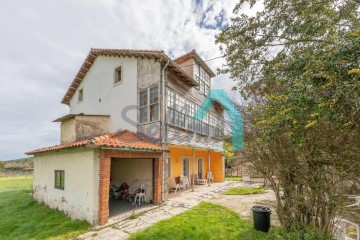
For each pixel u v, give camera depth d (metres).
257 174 5.65
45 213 8.58
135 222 7.00
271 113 3.66
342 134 3.23
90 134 11.51
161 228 6.16
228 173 24.22
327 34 4.59
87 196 7.07
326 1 4.67
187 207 8.90
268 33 5.56
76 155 7.92
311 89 2.91
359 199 6.57
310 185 4.34
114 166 11.75
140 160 10.48
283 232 4.67
